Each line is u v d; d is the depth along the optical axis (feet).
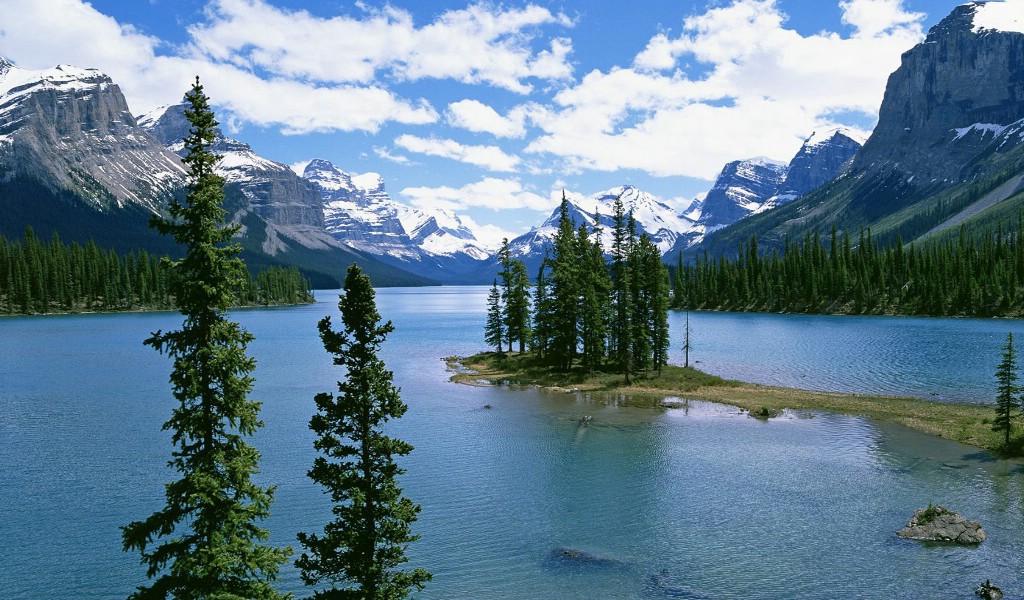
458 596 104.83
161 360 380.58
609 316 334.44
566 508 142.61
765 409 233.55
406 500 78.13
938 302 638.53
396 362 390.42
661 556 118.32
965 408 231.91
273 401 263.49
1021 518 131.95
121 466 173.27
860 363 350.02
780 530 128.77
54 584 109.81
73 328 581.94
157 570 66.18
